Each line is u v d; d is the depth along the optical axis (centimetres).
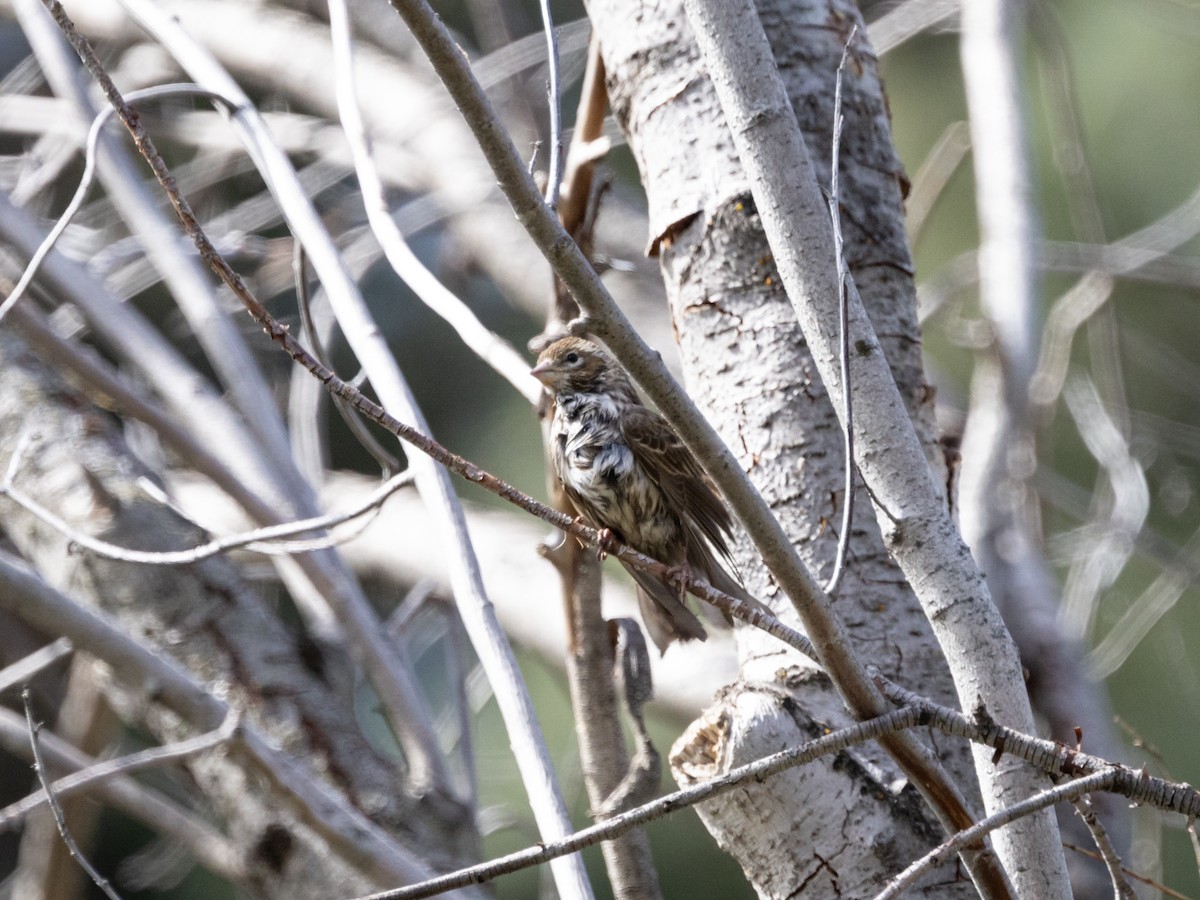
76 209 754
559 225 495
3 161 1558
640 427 911
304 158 1848
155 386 1229
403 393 773
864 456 589
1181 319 1700
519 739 696
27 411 1168
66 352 1077
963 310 1755
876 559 732
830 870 673
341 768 1052
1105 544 1305
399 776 1067
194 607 1107
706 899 1502
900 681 712
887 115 818
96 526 1110
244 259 1539
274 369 1507
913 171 1784
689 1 605
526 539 1417
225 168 1655
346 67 839
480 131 488
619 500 920
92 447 1156
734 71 595
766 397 756
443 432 1733
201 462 1107
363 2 1853
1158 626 1514
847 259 773
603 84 862
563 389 944
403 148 1744
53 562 1127
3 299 1129
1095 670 1271
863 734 517
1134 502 1327
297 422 1314
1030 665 1195
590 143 782
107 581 1106
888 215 789
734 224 771
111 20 1719
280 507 1155
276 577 1407
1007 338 1370
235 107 848
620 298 1537
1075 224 1544
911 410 766
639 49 813
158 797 1251
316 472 1268
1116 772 505
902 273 785
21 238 1204
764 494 749
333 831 899
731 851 699
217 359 1221
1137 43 1734
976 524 1270
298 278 822
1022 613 1218
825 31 805
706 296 779
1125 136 1716
